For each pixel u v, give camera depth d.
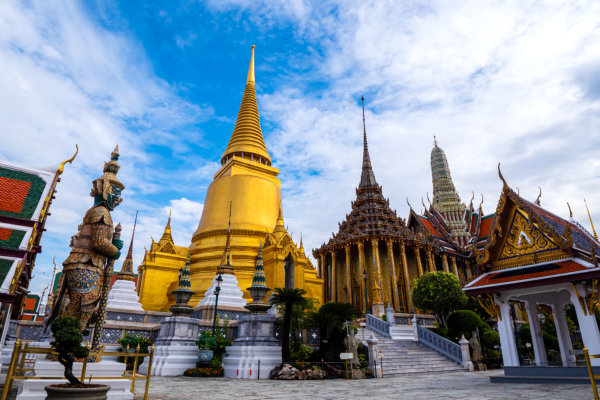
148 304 41.97
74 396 7.94
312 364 22.28
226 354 23.86
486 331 32.31
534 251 16.98
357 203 64.19
